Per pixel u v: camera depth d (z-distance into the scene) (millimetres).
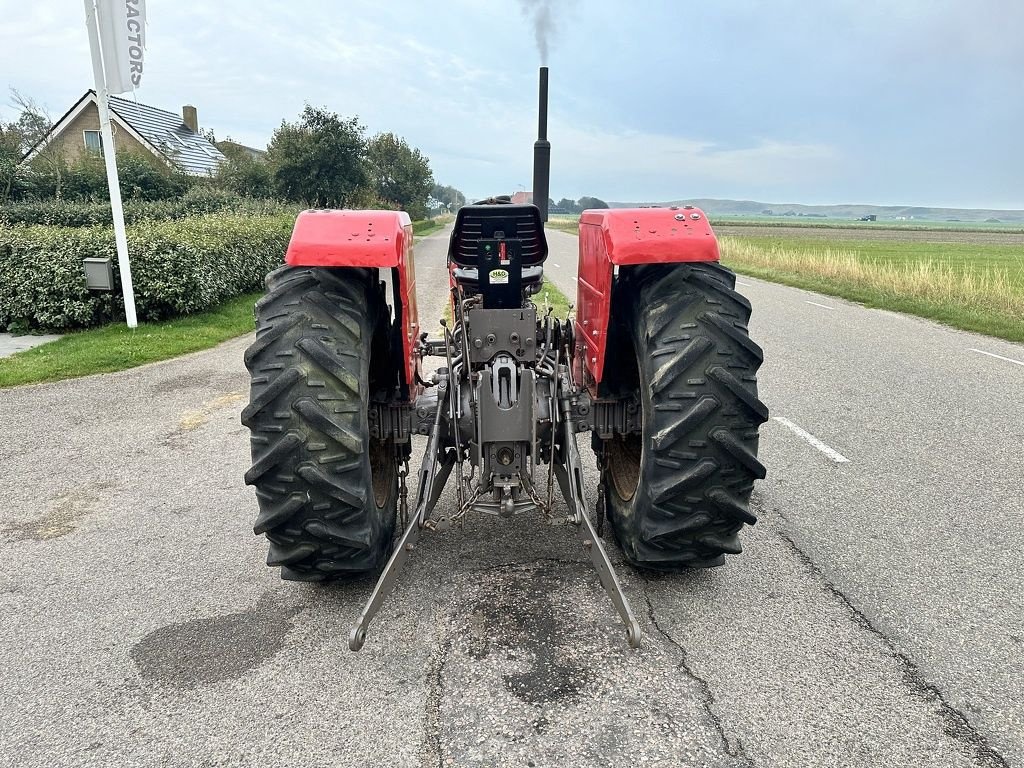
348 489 2541
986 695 2424
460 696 2424
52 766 2156
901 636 2768
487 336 3082
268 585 3234
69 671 2629
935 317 11273
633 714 2324
